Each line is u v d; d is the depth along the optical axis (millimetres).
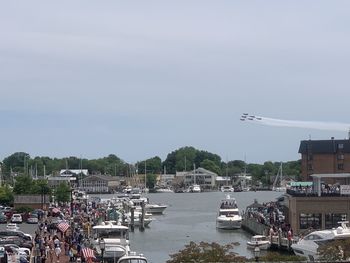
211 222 181250
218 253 57000
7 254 74875
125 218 156000
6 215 149125
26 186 183625
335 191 128000
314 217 121875
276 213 146125
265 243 111062
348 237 82625
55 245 88562
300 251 87312
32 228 127438
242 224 156500
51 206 173500
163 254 110438
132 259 66062
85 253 77812
